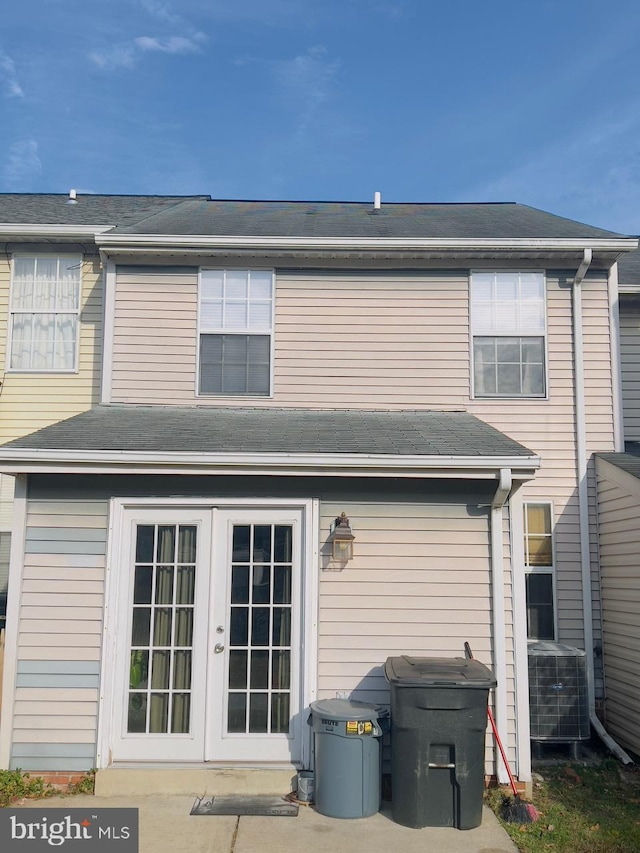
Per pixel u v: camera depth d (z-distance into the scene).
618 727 8.66
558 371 9.75
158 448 7.07
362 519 7.32
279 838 5.78
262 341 9.77
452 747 6.04
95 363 10.51
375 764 6.33
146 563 7.21
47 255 10.74
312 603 7.13
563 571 9.30
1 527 10.23
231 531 7.27
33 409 10.42
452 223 11.28
